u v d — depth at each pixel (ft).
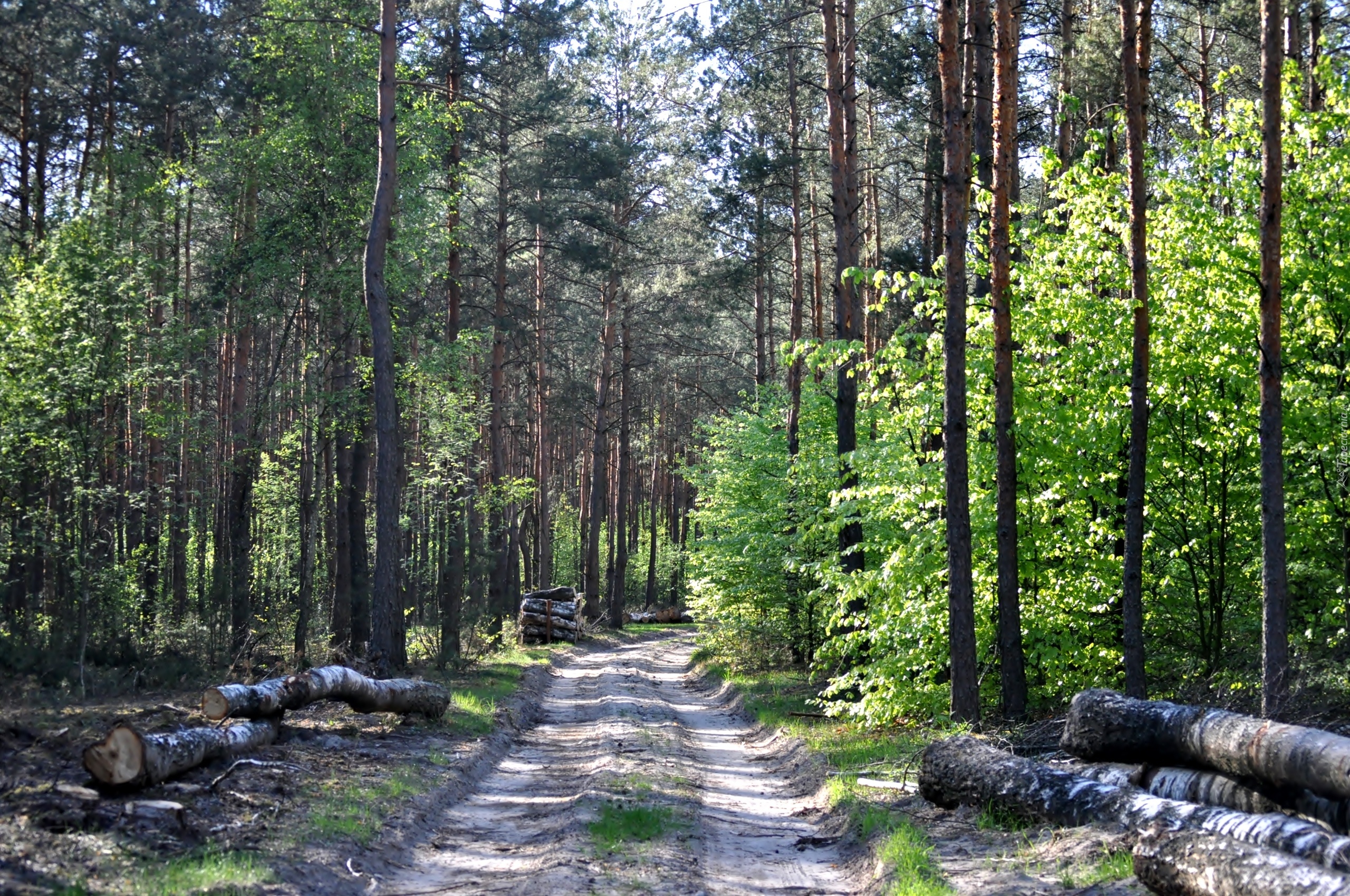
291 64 72.23
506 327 101.45
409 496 106.22
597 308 156.04
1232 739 27.45
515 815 36.52
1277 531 37.99
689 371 180.96
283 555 110.73
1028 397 50.16
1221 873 20.22
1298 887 18.62
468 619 95.76
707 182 94.84
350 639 79.30
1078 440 48.88
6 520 56.49
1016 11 56.95
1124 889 22.93
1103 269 50.60
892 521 56.44
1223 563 49.85
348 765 38.29
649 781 39.78
